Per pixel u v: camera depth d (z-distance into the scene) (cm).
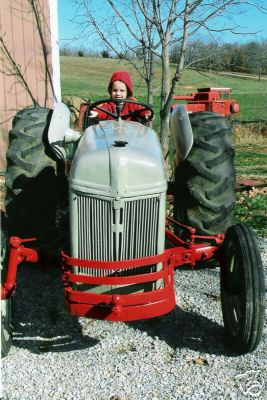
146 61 775
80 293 303
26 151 414
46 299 416
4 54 836
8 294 329
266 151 1431
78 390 300
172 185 420
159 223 313
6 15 836
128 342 354
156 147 323
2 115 847
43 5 891
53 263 367
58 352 341
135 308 302
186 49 735
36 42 889
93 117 400
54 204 414
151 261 309
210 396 295
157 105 2122
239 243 331
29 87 886
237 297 344
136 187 303
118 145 311
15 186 411
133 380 310
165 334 364
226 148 405
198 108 1367
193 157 404
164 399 292
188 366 325
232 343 341
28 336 361
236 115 2073
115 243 308
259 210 671
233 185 410
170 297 312
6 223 374
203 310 398
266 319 384
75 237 314
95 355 338
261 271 323
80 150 318
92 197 305
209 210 403
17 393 296
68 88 3084
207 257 351
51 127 394
